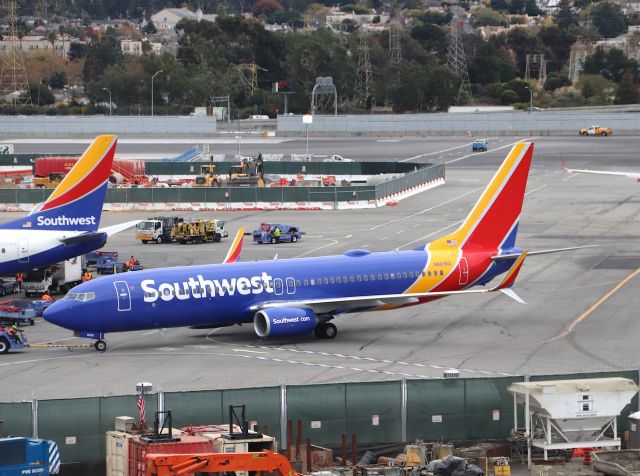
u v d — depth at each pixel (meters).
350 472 192.25
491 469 199.12
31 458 176.75
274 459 171.50
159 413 189.38
